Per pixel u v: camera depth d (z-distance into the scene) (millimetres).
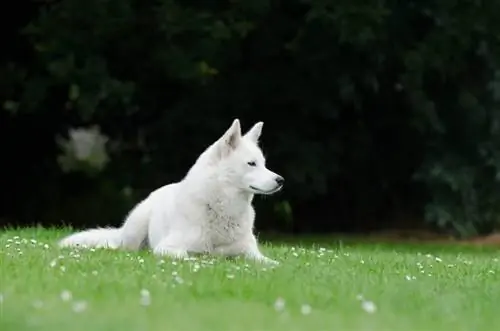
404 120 21750
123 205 22891
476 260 12969
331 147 21391
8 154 23109
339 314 7148
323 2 19266
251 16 20047
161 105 21500
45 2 20828
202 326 6348
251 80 20953
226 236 10383
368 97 21625
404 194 22359
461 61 20844
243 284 8180
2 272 8414
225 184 10305
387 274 9836
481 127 21281
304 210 22375
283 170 21047
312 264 10438
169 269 8984
